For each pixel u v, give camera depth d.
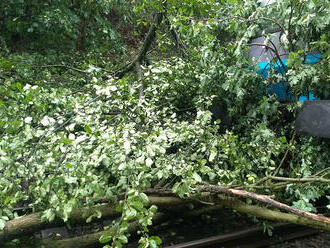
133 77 4.73
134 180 2.04
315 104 3.15
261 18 3.57
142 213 1.87
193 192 2.61
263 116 3.57
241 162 2.93
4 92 2.99
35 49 6.69
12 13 6.38
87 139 2.37
